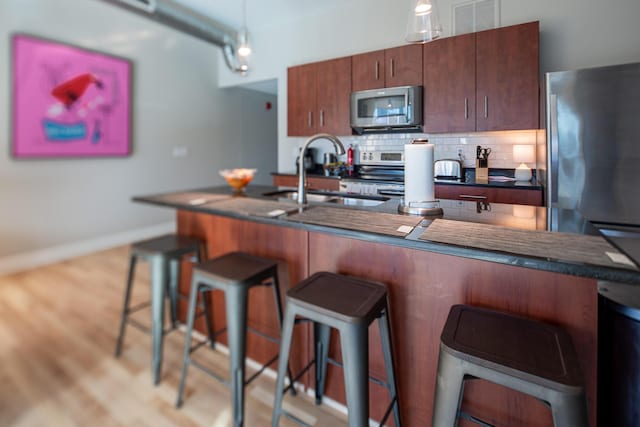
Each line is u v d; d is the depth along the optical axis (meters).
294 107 3.96
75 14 3.56
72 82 3.57
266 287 1.75
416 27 1.56
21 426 1.43
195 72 4.87
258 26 4.31
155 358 1.71
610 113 2.05
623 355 1.04
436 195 2.84
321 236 1.52
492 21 2.99
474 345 0.89
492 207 1.59
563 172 2.20
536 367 0.80
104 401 1.58
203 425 1.45
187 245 1.86
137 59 4.18
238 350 1.40
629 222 2.05
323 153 4.10
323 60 3.88
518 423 1.11
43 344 2.05
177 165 4.75
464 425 1.20
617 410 1.07
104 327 2.25
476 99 2.84
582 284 1.00
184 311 2.19
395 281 1.33
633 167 2.02
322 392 1.59
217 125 5.25
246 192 2.25
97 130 3.82
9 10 3.12
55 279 3.10
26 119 3.30
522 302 1.09
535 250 0.93
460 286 1.19
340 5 3.74
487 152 2.96
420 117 3.05
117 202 4.13
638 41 2.55
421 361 1.30
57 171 3.60
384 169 3.53
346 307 1.11
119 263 3.54
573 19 2.72
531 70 2.62
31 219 3.43
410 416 1.34
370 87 3.36
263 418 1.50
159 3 3.24
